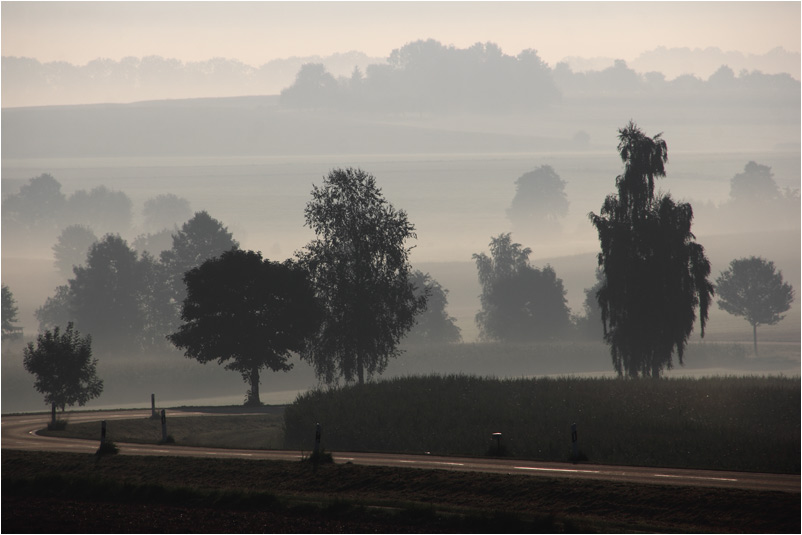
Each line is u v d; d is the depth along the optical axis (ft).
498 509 267.80
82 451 422.41
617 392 598.75
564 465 337.52
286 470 337.31
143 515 280.92
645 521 245.04
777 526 232.73
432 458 367.25
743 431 490.90
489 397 575.38
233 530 257.96
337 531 252.42
